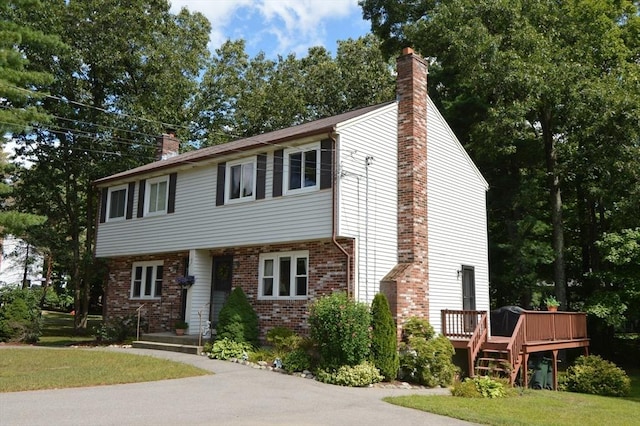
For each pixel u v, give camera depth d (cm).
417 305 1641
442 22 2425
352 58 4053
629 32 2594
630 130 2145
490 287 2625
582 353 2534
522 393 1394
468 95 2703
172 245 2006
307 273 1655
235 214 1802
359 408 1014
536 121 2656
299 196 1627
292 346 1480
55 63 2853
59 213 3136
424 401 1122
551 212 2534
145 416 845
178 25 3653
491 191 2673
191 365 1395
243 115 4044
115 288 2359
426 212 1766
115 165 2991
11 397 969
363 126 1642
